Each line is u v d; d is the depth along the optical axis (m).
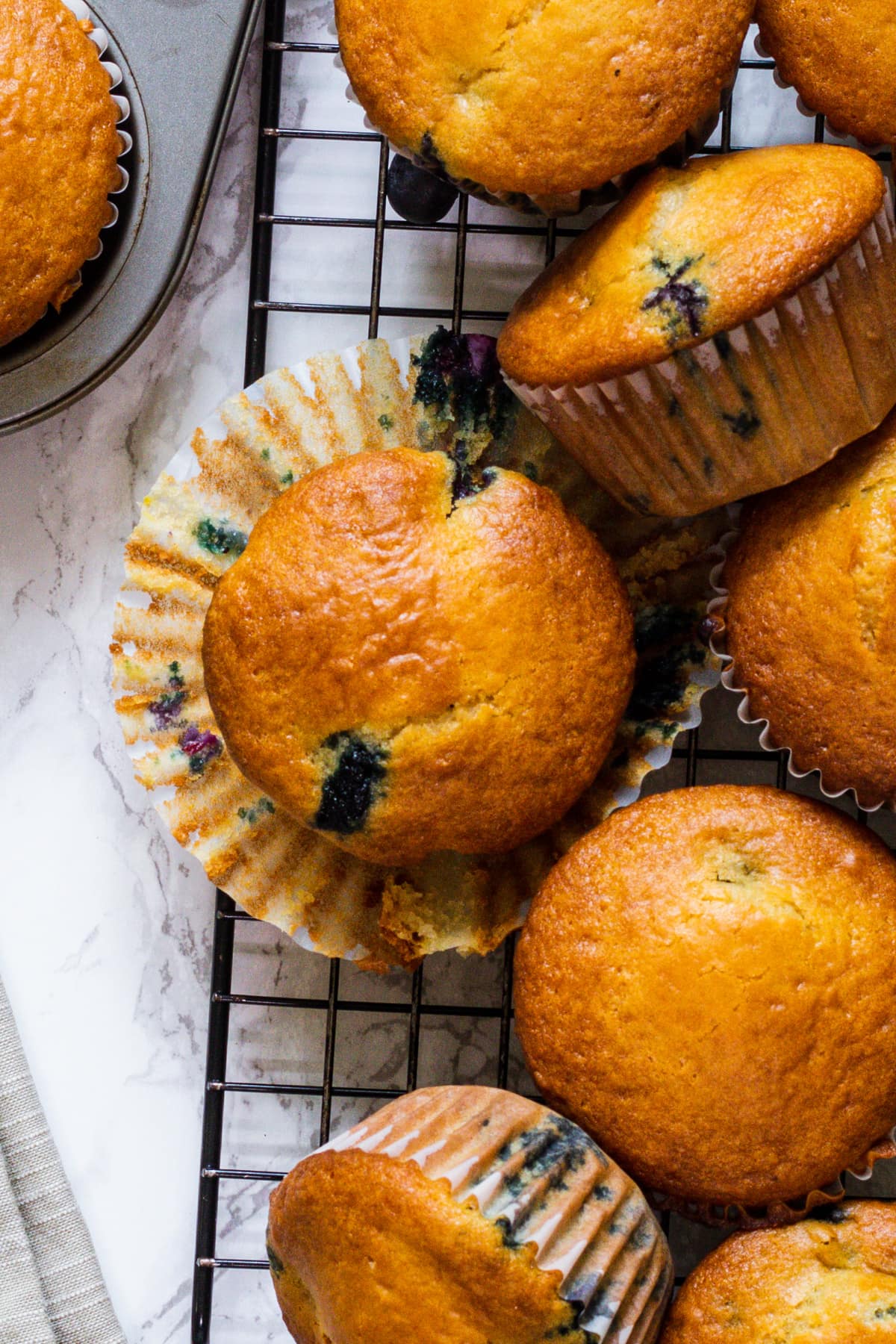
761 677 0.49
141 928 0.53
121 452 0.53
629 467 0.48
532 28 0.46
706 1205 0.48
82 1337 0.51
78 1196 0.52
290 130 0.52
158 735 0.51
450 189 0.50
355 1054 0.52
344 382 0.51
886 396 0.47
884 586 0.47
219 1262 0.51
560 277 0.47
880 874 0.48
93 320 0.50
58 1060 0.53
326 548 0.48
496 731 0.48
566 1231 0.45
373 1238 0.45
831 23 0.47
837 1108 0.47
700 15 0.46
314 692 0.48
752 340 0.46
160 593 0.51
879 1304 0.46
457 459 0.51
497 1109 0.47
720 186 0.46
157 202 0.50
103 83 0.49
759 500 0.49
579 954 0.47
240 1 0.50
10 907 0.53
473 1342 0.45
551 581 0.48
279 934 0.52
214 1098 0.52
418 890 0.51
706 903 0.47
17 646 0.53
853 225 0.45
